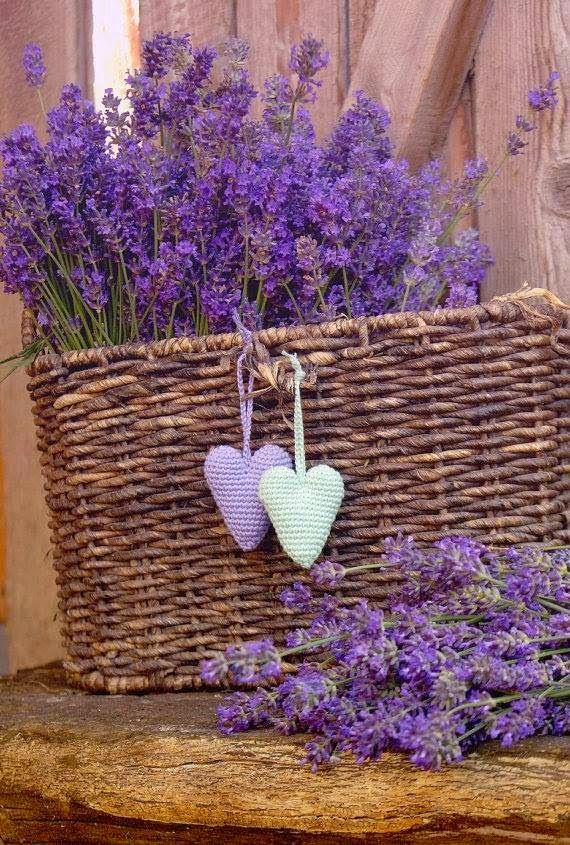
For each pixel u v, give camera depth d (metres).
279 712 2.18
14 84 2.75
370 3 2.57
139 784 2.16
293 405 2.27
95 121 2.37
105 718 2.24
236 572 2.29
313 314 2.32
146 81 2.37
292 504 2.23
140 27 2.69
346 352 2.26
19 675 2.51
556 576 2.12
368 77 2.54
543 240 2.46
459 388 2.25
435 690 2.06
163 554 2.31
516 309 2.26
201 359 2.28
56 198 2.34
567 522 2.29
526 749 2.09
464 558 2.12
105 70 2.72
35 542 2.75
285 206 2.33
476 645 2.10
